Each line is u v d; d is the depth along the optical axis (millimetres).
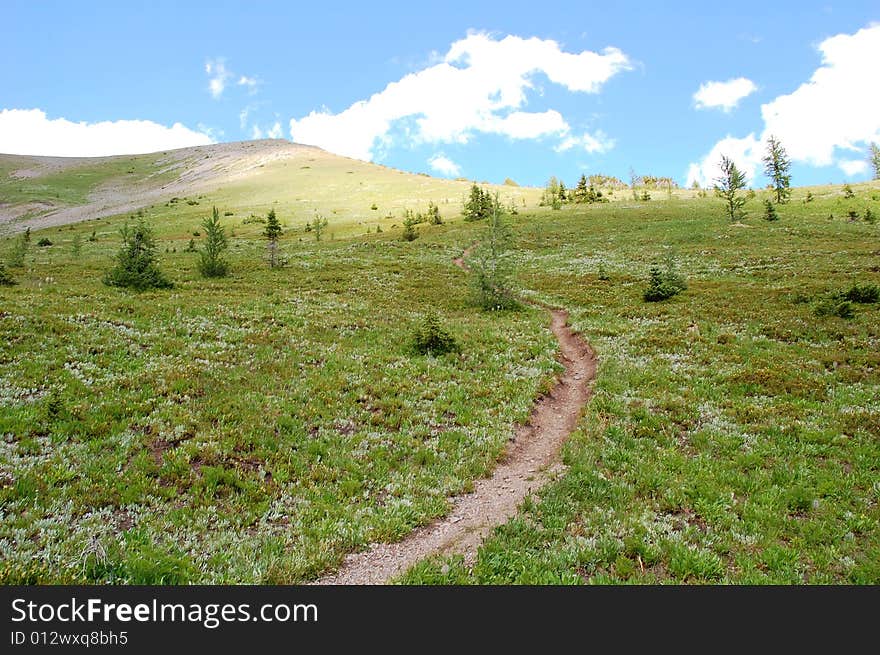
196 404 15430
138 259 37062
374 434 15039
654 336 26234
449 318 32062
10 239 92125
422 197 141375
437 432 15703
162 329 23547
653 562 9453
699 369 20953
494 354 23953
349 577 9281
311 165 195750
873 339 23062
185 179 190500
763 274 40906
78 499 10398
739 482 12148
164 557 9047
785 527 10383
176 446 13133
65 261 55656
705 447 14273
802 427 14906
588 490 12047
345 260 56438
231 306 30375
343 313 30781
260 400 16375
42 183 174625
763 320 28016
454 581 8844
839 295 29922
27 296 28125
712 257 51344
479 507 11859
